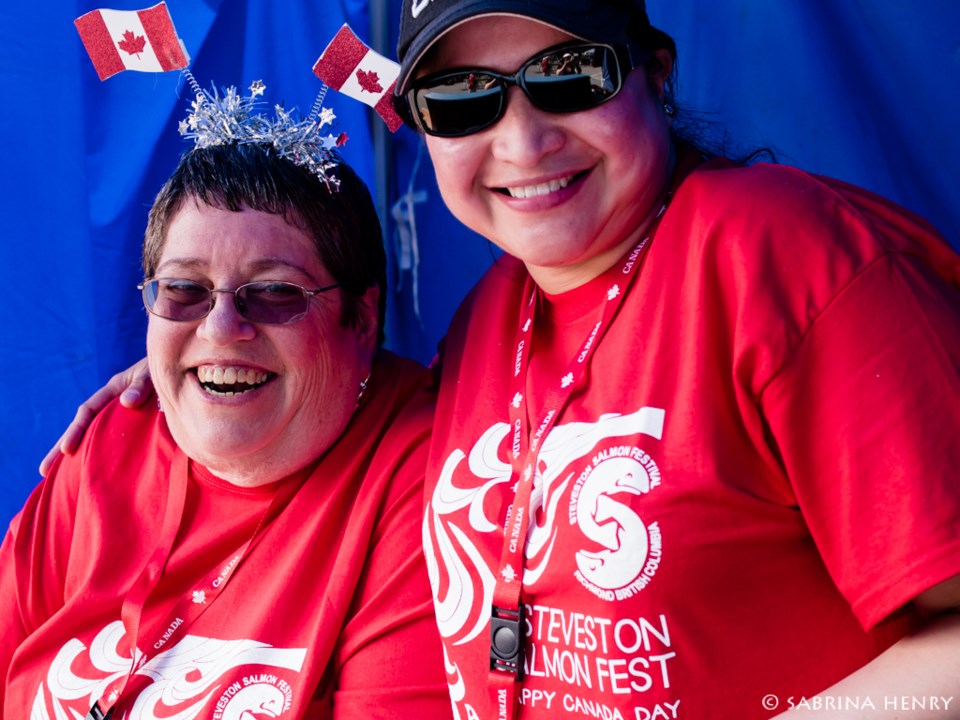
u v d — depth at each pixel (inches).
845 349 39.5
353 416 64.6
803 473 40.9
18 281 78.9
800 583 43.1
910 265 40.6
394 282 85.1
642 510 42.3
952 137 67.0
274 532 60.9
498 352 55.6
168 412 62.0
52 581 65.8
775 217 42.3
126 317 80.9
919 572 37.3
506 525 47.8
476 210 49.6
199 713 55.7
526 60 44.6
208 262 58.8
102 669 60.3
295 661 56.8
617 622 42.6
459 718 50.4
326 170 63.8
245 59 80.6
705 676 42.1
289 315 59.6
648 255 46.8
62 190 78.5
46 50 77.4
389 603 56.8
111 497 65.2
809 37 70.5
